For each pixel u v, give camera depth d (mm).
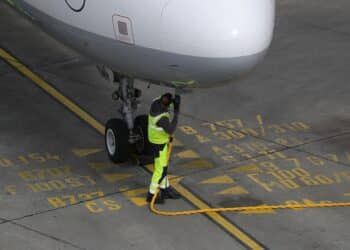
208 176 51812
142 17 41781
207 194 49156
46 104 64188
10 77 70188
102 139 57625
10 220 45125
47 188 49406
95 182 50438
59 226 44594
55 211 46375
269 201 48406
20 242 42656
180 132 59344
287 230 44844
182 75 42688
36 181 50375
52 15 48125
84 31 45906
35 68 72812
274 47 80438
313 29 86438
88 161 53625
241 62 41188
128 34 42875
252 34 40750
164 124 45688
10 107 63156
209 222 45562
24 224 44719
